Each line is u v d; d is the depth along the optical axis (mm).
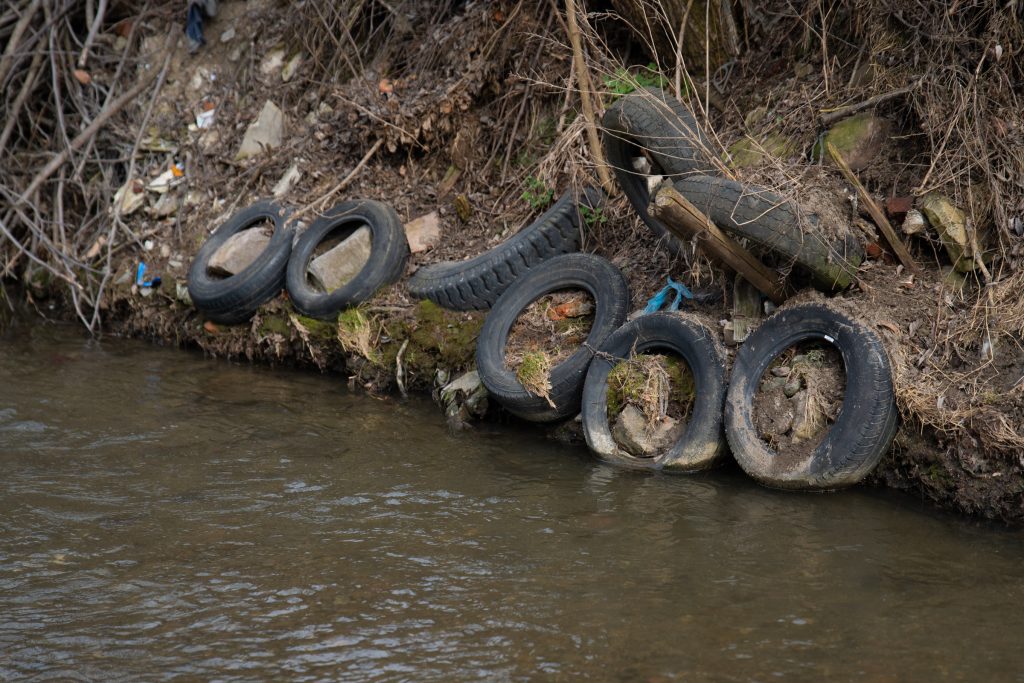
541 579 5395
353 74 11422
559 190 9109
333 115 11148
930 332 6543
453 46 10359
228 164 11375
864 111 7895
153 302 10461
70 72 12492
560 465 7043
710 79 9516
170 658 4691
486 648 4750
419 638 4844
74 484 6695
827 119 8016
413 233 9609
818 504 6242
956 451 6070
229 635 4887
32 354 9883
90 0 12875
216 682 4508
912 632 4840
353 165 10680
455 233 9625
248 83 12102
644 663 4605
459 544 5820
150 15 13109
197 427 7852
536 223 8625
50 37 12375
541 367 7488
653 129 7289
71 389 8773
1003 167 6906
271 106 11531
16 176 11977
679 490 6527
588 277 7871
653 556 5629
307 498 6492
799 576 5375
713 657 4645
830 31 8711
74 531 5996
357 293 8953
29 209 11719
